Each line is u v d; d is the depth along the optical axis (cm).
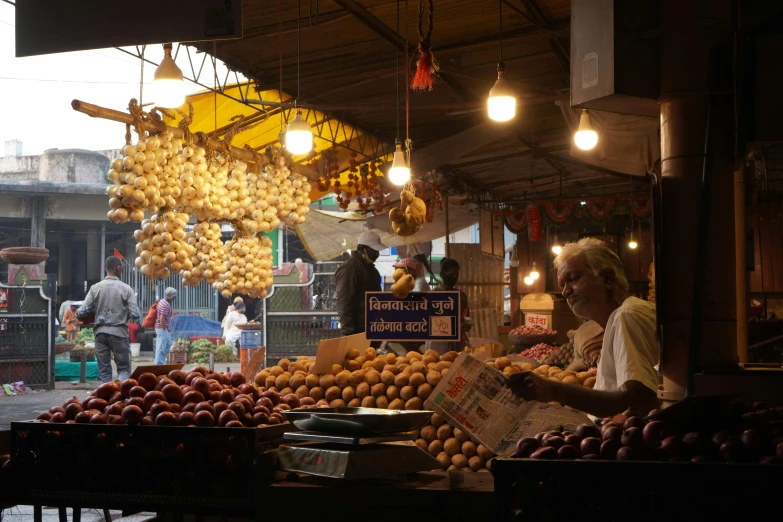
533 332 1138
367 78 831
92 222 2408
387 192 945
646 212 1289
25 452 293
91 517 531
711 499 203
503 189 1462
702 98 364
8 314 1371
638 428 223
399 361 423
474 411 307
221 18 373
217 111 845
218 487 274
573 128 811
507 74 859
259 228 702
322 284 1248
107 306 1078
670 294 361
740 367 364
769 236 1291
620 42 367
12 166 2702
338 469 257
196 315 2362
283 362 444
